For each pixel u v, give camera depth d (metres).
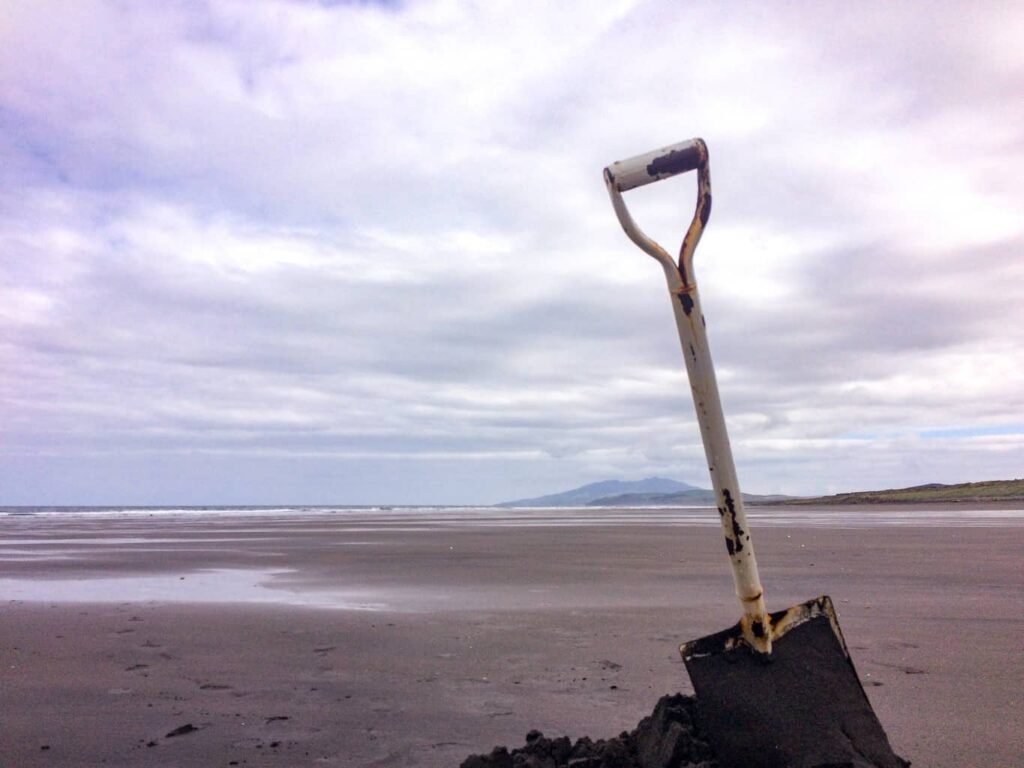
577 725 3.81
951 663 4.89
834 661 2.84
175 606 7.83
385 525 30.22
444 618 6.97
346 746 3.56
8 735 3.76
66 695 4.47
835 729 2.73
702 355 2.74
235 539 19.88
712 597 8.12
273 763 3.35
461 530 24.69
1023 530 19.12
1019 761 3.20
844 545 14.60
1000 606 7.07
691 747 2.76
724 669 2.88
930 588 8.32
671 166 2.72
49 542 18.72
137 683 4.73
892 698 4.11
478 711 4.07
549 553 14.23
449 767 3.27
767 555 12.53
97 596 8.62
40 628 6.59
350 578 10.27
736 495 2.82
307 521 36.28
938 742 3.43
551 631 6.29
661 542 17.20
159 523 33.28
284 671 5.01
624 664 5.10
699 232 2.71
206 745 3.60
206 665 5.20
